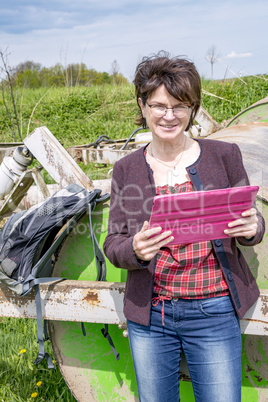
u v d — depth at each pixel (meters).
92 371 2.45
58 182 2.84
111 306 2.14
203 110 4.70
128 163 1.84
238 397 1.72
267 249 2.12
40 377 3.11
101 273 2.33
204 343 1.73
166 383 1.81
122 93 11.13
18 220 2.25
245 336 2.18
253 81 10.24
